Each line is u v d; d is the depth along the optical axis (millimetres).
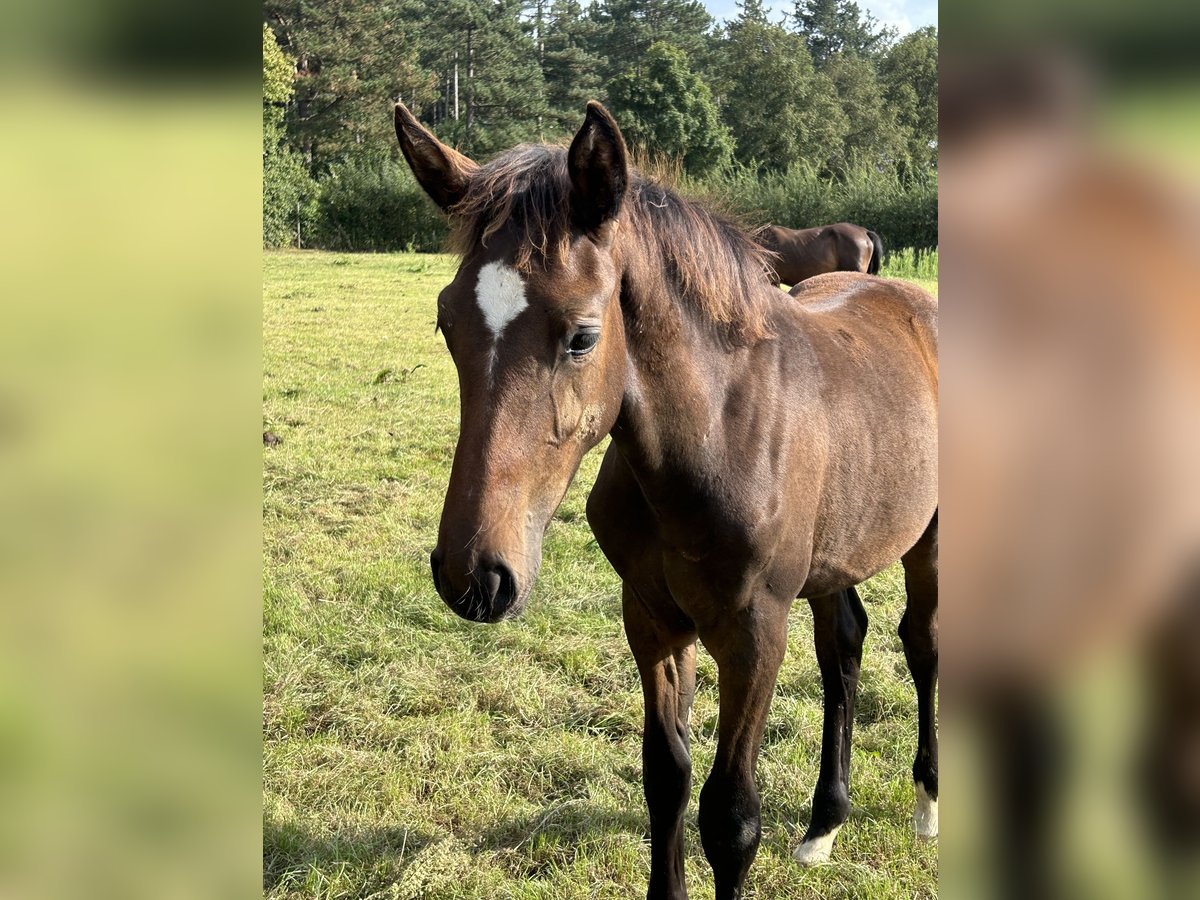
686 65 34219
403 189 29000
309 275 18953
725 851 2213
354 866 2756
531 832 2879
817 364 2443
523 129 41312
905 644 3090
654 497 2129
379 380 8508
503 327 1724
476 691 3654
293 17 35062
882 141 43125
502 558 1664
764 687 2209
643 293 2010
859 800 3100
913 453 2680
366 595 4363
